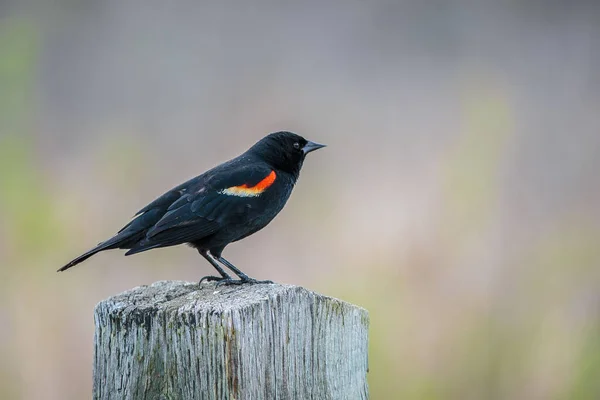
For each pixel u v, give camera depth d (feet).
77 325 39.63
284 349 20.08
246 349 19.29
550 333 37.70
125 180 46.75
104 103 60.13
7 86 48.91
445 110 58.80
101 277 41.29
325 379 20.81
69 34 65.46
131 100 60.34
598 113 58.54
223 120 57.62
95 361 20.56
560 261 40.34
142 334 19.89
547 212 44.55
